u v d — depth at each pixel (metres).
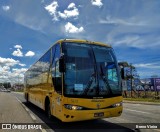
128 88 48.84
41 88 14.73
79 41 10.30
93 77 9.77
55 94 10.60
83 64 9.84
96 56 10.23
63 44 10.01
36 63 18.23
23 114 15.44
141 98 41.84
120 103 10.10
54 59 11.26
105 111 9.59
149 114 15.45
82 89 9.45
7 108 19.88
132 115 14.80
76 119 9.23
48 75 12.52
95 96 9.52
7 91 118.19
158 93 43.28
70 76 9.48
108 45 10.95
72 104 9.20
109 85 9.98
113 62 10.59
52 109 11.33
